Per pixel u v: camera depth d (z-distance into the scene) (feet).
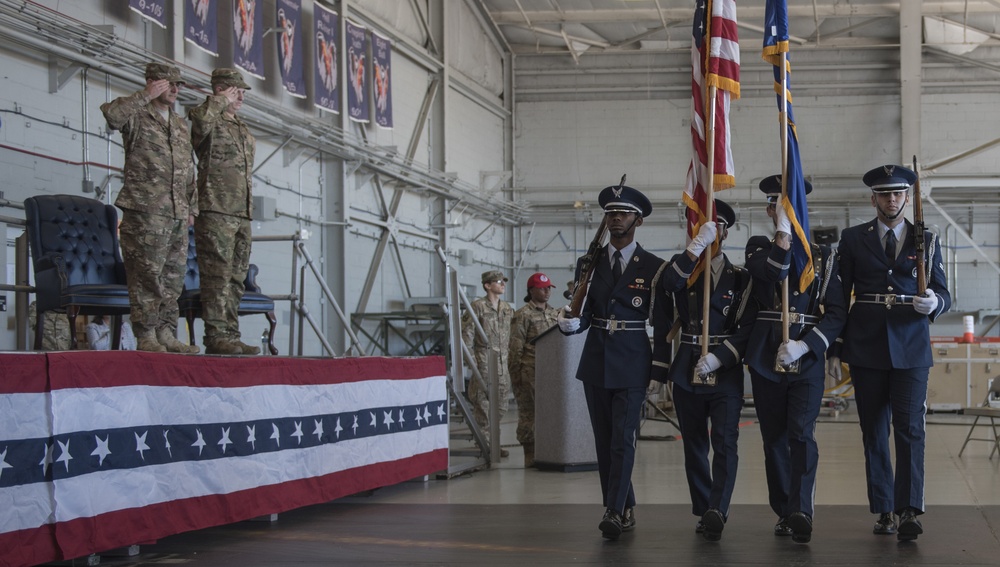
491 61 71.82
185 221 20.57
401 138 57.36
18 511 13.96
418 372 26.09
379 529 19.24
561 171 75.25
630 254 18.75
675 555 16.20
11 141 29.30
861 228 18.57
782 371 17.31
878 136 72.64
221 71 21.95
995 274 71.61
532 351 31.78
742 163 73.82
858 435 41.29
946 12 65.92
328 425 21.70
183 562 16.08
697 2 19.83
